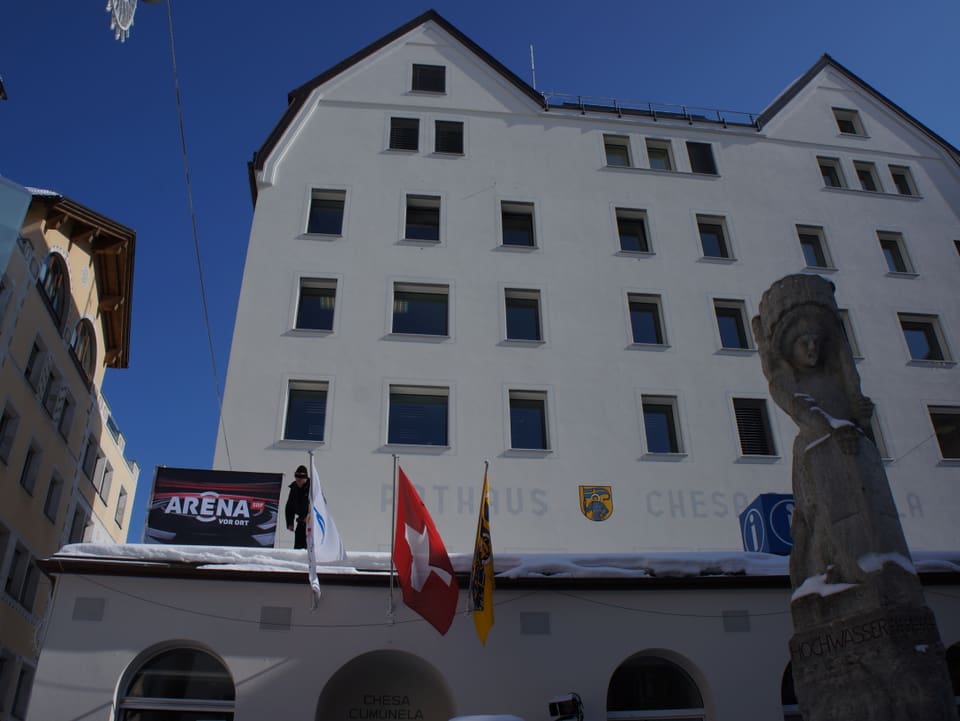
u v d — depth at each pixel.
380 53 30.72
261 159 27.22
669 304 26.62
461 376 23.92
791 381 10.43
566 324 25.48
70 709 12.73
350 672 14.09
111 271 32.56
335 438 22.33
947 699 8.32
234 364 23.17
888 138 32.88
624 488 22.80
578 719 13.15
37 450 28.75
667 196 29.16
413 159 28.28
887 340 27.45
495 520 21.77
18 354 26.31
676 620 14.57
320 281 25.17
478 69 30.92
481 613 13.31
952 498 24.50
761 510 17.75
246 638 13.56
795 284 10.67
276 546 20.62
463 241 26.64
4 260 18.25
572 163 29.22
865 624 8.76
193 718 13.17
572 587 14.56
